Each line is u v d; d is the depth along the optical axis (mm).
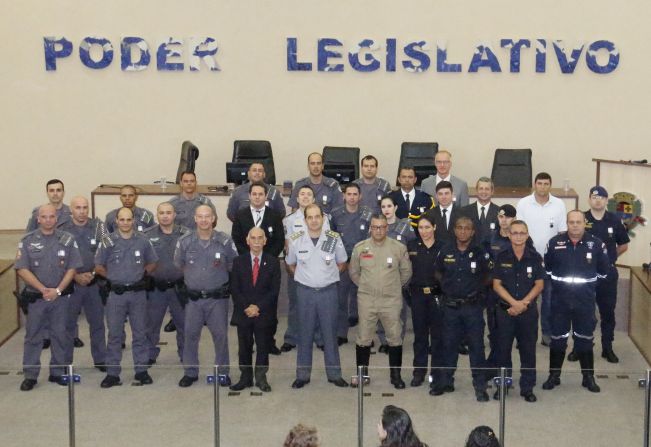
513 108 13586
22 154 13656
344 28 13477
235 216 9266
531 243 8109
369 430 6848
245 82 13586
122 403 7000
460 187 10109
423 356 8531
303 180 10031
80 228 8938
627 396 6777
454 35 13453
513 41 13414
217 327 8336
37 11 13359
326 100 13625
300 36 13484
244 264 8172
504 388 6859
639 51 13391
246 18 13461
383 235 8141
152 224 9531
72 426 6988
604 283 9164
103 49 13438
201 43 13461
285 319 10586
